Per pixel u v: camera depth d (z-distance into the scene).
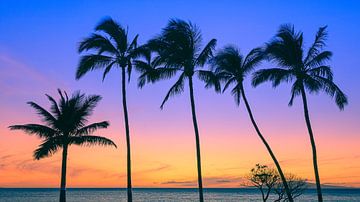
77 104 39.72
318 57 34.72
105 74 35.53
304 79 34.72
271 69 35.34
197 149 34.25
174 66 34.97
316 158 34.06
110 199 175.25
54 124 39.34
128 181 34.38
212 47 34.69
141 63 35.44
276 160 36.12
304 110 34.78
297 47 35.06
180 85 35.16
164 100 35.25
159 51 34.59
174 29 34.53
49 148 38.94
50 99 39.41
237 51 37.06
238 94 38.06
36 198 170.50
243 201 164.00
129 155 34.75
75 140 39.47
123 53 35.78
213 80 34.69
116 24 35.50
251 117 36.97
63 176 38.72
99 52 35.53
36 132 39.09
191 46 34.81
